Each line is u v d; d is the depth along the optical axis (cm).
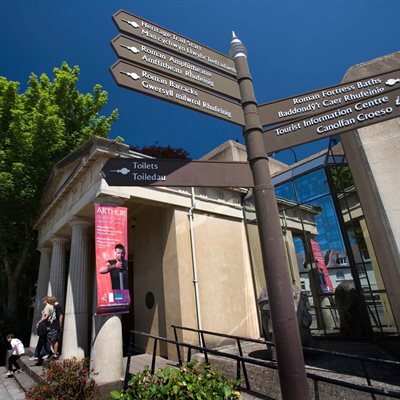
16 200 1505
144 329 1043
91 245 1447
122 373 753
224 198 1169
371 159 487
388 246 458
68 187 1074
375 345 792
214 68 292
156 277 1030
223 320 995
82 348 905
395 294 460
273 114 284
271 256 230
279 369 210
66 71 1842
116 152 879
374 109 282
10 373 1049
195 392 304
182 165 262
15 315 1614
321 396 534
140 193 915
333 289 958
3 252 1622
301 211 1083
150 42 270
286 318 215
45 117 1525
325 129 277
